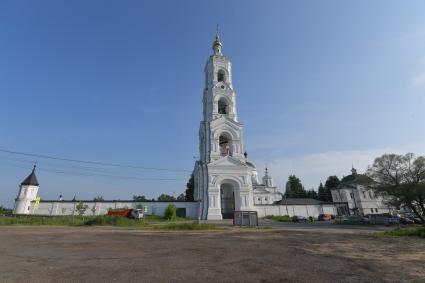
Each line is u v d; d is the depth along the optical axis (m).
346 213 56.62
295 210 53.50
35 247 12.14
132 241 14.74
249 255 10.56
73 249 11.67
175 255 10.41
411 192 37.00
